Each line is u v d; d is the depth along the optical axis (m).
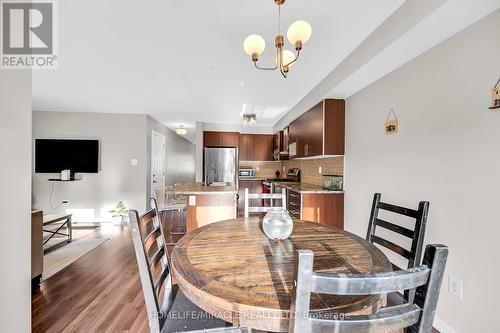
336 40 2.16
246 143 6.19
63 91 3.59
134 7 1.70
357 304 0.75
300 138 4.06
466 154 1.58
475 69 1.53
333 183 3.43
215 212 3.12
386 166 2.40
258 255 1.09
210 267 0.96
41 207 4.82
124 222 4.81
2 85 1.04
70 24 1.90
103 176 4.94
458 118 1.64
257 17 1.82
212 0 1.63
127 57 2.47
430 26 1.57
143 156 5.04
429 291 0.59
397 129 2.25
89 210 4.91
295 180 5.09
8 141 1.06
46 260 2.87
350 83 2.63
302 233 1.45
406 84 2.13
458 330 1.60
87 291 2.17
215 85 3.32
